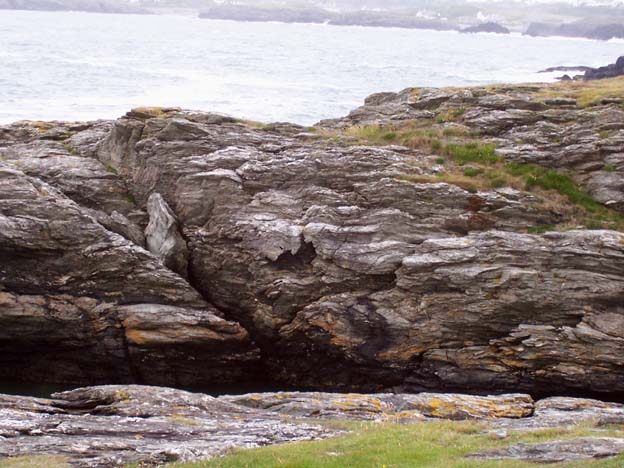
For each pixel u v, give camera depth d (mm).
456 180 37312
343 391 35250
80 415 23812
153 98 110312
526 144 40125
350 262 34281
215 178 38281
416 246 34156
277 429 22516
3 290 34969
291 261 35656
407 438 20734
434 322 33156
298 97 118312
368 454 18984
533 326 32188
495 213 35562
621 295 31656
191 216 38312
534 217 35562
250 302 36375
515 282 32344
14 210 35375
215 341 34844
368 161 38438
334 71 174375
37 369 36125
